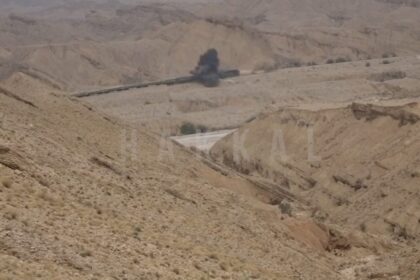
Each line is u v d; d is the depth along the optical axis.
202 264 49.50
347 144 182.25
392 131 174.75
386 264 77.00
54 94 113.81
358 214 143.25
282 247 70.94
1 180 47.47
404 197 138.12
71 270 37.19
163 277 42.12
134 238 48.97
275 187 135.62
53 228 42.91
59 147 69.88
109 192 60.22
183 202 71.75
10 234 38.66
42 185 51.75
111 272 39.12
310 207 133.75
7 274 33.31
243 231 70.50
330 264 76.88
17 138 61.75
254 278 51.66
